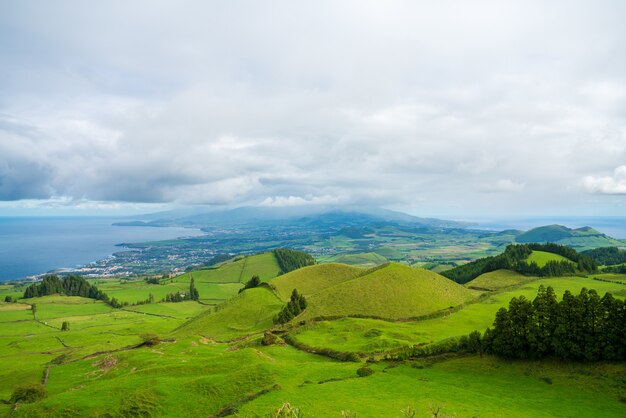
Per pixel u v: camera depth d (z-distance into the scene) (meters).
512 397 61.06
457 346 85.06
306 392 62.72
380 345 93.62
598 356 69.56
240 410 56.47
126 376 78.94
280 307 156.00
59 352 131.12
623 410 54.66
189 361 86.62
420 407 55.81
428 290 156.88
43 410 61.41
